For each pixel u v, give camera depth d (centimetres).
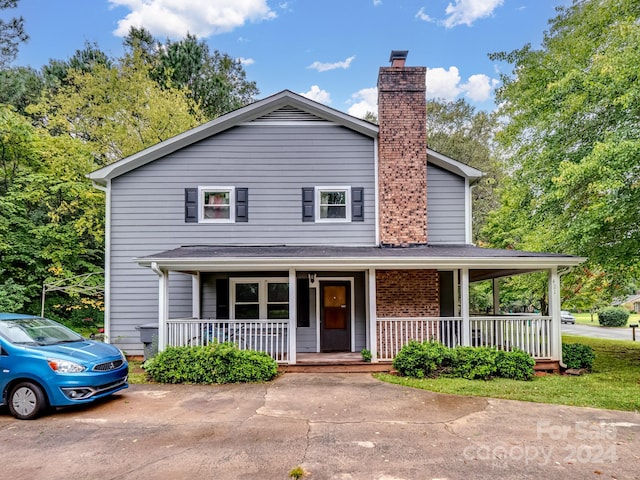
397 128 1124
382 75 1138
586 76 1083
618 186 920
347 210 1145
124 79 2017
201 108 2533
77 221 1595
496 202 2688
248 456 458
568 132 1209
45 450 481
